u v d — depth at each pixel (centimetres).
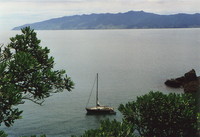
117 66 15888
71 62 18012
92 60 19325
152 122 2252
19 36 1541
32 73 1247
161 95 2294
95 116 6656
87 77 11975
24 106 7106
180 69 14350
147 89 9444
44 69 1491
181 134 2247
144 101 2275
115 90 9288
